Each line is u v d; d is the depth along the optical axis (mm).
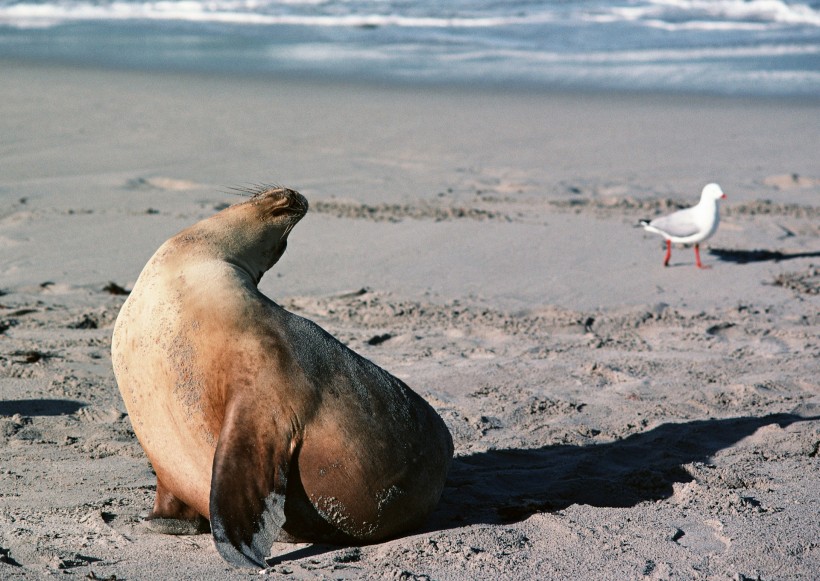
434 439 4285
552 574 3768
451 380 6840
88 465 5191
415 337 7906
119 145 15625
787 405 6398
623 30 32438
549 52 28828
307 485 3939
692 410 6352
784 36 31281
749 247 11141
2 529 4254
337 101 20656
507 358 7410
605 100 21562
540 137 17500
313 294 9102
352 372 4059
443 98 21406
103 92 20516
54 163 14258
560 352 7621
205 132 16938
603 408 6383
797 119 19391
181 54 27203
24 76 22234
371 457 3998
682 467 5121
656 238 11398
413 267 10016
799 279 9930
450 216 12086
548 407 6352
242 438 3727
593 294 9336
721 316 8664
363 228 11406
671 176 14789
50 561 3881
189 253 4156
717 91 22891
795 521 4332
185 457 4051
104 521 4371
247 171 14266
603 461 5355
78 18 33969
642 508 4516
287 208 4359
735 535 4152
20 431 5688
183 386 3943
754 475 5027
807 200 13383
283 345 3906
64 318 8094
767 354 7633
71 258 9938
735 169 15227
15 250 10141
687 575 3734
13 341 7434
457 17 34250
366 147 16266
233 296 3961
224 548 3533
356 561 3957
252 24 32969
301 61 26484
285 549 4133
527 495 4855
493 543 4062
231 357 3857
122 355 4152
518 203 12930
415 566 3867
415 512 4234
